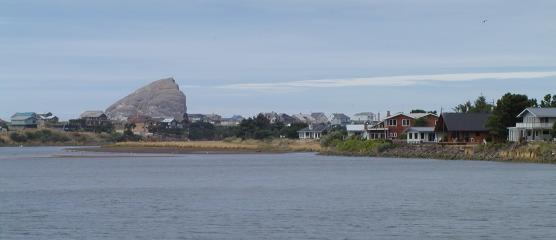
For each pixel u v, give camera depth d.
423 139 161.12
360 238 46.34
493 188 74.50
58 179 94.62
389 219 53.50
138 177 97.19
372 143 160.25
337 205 61.88
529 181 81.75
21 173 108.31
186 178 94.38
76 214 57.22
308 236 47.00
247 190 76.12
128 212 58.19
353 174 98.00
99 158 162.88
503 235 47.09
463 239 45.97
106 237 47.12
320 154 173.00
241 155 176.38
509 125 136.38
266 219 53.81
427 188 75.94
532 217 53.97
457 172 97.56
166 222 52.72
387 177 91.50
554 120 126.94
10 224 52.31
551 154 114.00
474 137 145.75
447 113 149.00
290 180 89.06
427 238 46.34
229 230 49.25
